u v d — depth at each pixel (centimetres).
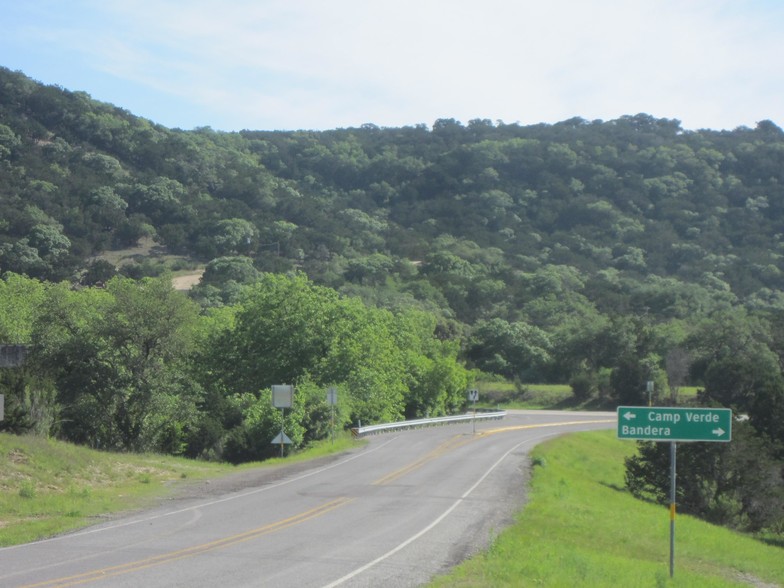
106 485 2448
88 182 12475
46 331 3938
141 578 1205
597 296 11556
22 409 2886
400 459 3550
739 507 3988
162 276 4141
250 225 12350
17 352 3797
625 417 1457
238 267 10006
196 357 5031
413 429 5706
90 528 1717
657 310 10944
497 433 5353
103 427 3912
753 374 6369
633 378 8138
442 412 7550
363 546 1545
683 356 8075
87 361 3934
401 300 9862
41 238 9744
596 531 2055
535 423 6400
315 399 4575
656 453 4050
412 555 1466
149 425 3994
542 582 1293
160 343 4000
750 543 2903
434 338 8669
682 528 2645
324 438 4572
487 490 2550
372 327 5831
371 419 5866
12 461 2389
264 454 4247
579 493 2961
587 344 9256
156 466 2939
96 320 3953
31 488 2125
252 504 2130
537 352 9506
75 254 10138
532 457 3722
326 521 1861
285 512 1991
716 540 2550
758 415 4928
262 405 4309
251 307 5322
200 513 1956
